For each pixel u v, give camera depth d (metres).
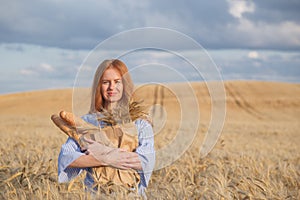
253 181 5.80
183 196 5.31
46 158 7.75
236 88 77.06
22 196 5.10
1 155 8.33
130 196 4.96
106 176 5.28
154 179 6.64
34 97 76.19
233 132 32.66
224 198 5.25
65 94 77.06
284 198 5.62
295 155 13.14
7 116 53.03
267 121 56.84
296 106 69.50
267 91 76.19
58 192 5.19
